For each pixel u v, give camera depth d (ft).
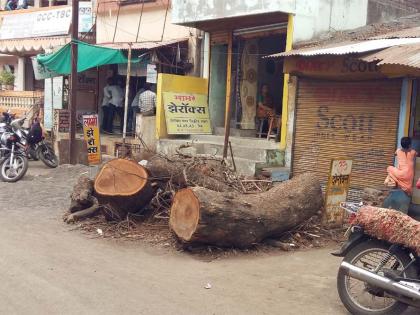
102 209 25.66
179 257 21.47
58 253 21.33
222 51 45.52
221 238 21.52
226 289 17.85
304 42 38.11
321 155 35.86
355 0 41.60
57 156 47.50
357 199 33.53
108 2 55.31
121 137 51.11
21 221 26.55
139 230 24.75
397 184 26.91
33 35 63.41
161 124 43.27
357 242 16.28
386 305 16.20
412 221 15.43
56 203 31.09
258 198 23.22
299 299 17.19
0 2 73.56
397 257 15.52
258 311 15.97
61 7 60.70
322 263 21.33
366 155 33.37
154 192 25.79
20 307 15.49
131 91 53.57
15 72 70.49
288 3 36.88
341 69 32.99
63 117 52.29
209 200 20.98
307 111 36.58
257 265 20.81
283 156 38.01
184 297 16.89
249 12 37.96
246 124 44.14
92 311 15.37
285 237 24.23
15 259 20.22
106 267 19.76
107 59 45.78
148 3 51.47
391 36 34.22
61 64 46.16
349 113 34.17
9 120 49.19
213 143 41.11
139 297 16.69
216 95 45.96
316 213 26.05
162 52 47.19
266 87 44.45
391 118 32.07
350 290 16.65
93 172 39.17
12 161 37.86
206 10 40.65
